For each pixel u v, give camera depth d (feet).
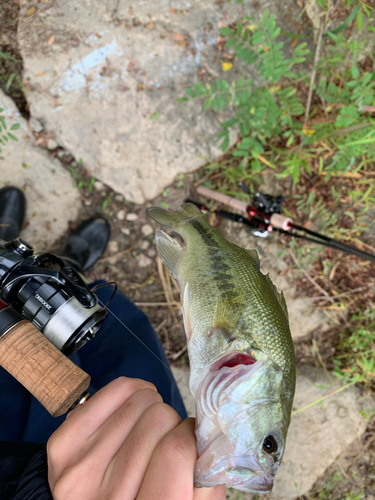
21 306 1.06
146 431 0.70
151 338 1.67
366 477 2.00
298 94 2.09
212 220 2.15
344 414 2.05
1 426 1.33
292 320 2.14
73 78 1.81
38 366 0.89
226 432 0.90
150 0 1.77
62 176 1.95
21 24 1.73
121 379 0.81
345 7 1.93
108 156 1.95
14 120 1.83
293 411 2.04
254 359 0.99
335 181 2.12
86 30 1.76
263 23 1.61
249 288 1.06
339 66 2.05
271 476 0.91
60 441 0.76
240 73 1.95
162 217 1.34
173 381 1.63
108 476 0.70
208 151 2.05
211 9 1.83
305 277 2.14
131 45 1.80
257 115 1.80
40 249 1.97
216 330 1.01
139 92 1.87
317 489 1.95
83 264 1.96
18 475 1.02
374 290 2.11
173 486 0.65
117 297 1.75
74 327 1.03
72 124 1.88
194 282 1.09
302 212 2.14
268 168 2.14
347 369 2.10
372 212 2.11
